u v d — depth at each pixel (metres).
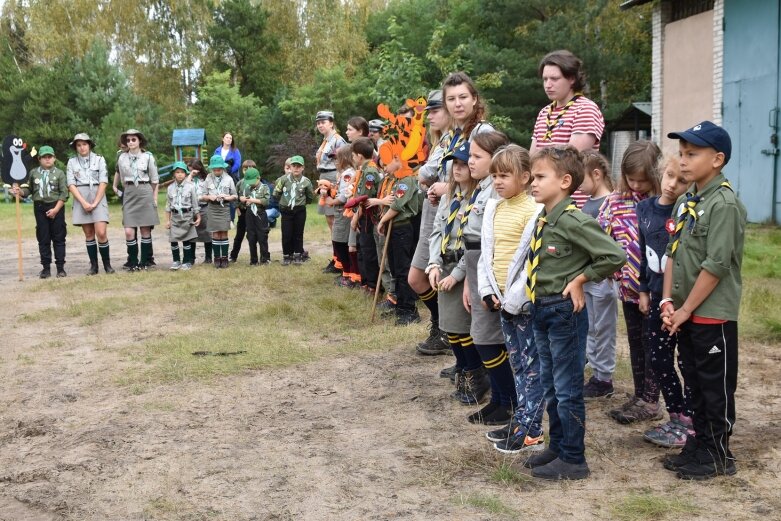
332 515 3.16
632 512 3.08
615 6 28.11
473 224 4.08
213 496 3.39
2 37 35.91
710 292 3.33
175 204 10.54
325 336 6.43
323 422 4.35
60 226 10.43
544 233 3.41
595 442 3.89
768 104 12.89
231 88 31.39
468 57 25.58
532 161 3.40
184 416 4.51
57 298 8.71
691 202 3.42
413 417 4.40
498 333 4.07
